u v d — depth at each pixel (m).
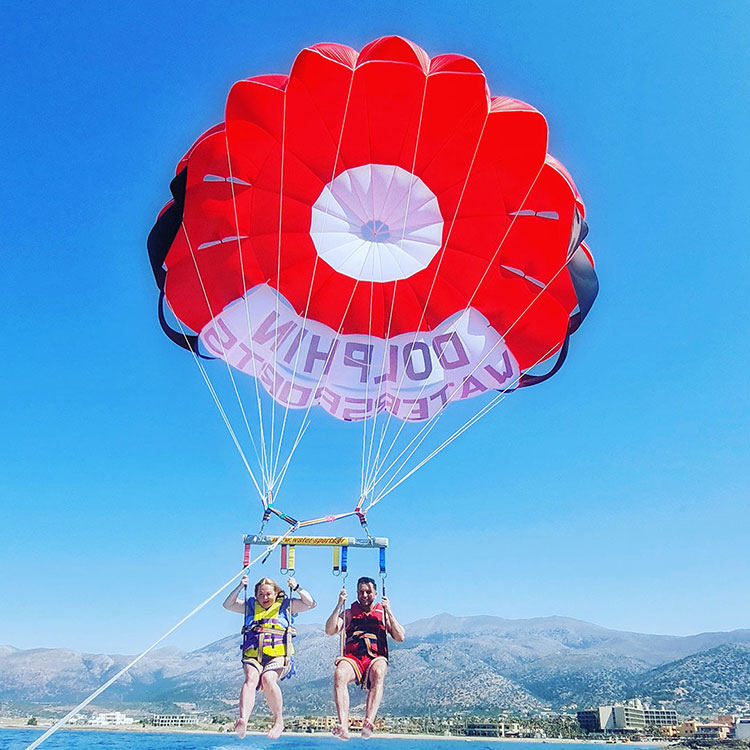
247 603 8.98
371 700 8.50
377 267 12.80
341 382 13.19
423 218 12.38
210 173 11.61
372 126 11.41
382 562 9.33
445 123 11.28
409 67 10.53
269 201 12.13
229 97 10.91
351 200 12.27
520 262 12.42
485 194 11.94
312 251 12.66
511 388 13.03
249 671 8.54
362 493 9.88
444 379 13.20
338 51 10.66
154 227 11.04
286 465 10.02
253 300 12.81
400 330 13.44
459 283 12.96
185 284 12.31
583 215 11.88
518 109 10.98
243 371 12.47
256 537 9.37
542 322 12.80
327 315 13.23
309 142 11.55
